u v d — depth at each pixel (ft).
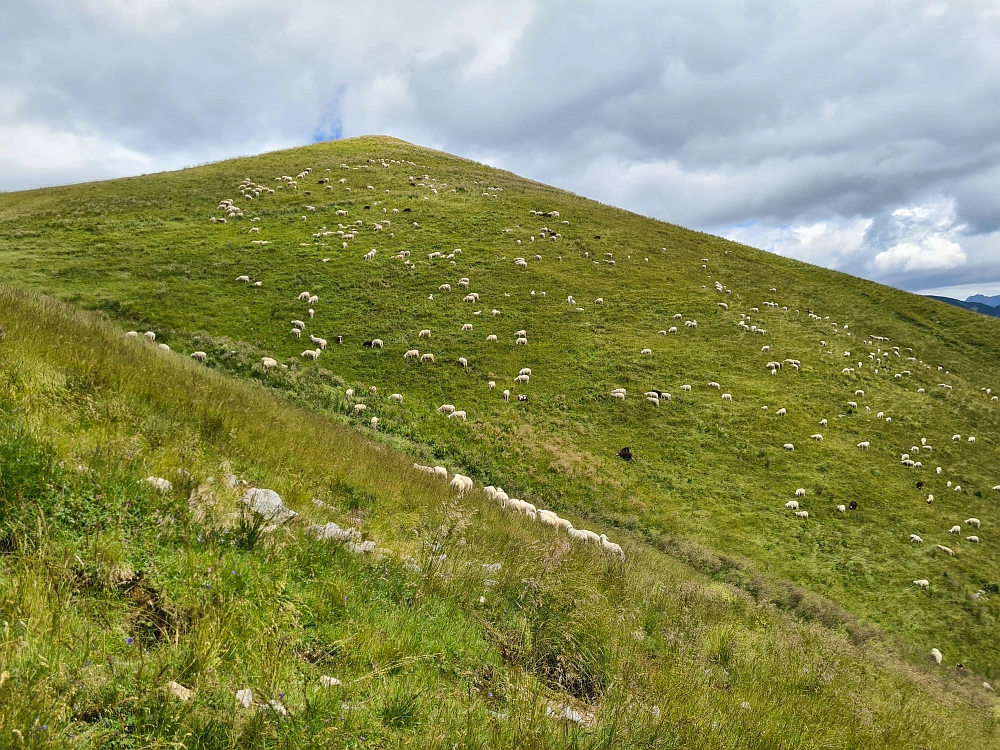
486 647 19.88
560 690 18.70
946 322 174.40
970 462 102.63
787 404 109.70
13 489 16.48
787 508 85.92
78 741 9.96
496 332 119.65
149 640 13.56
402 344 110.63
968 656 64.23
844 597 70.69
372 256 140.56
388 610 19.40
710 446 96.89
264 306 113.60
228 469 27.07
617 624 25.00
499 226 170.40
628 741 15.78
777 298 163.53
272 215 158.61
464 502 43.55
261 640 13.89
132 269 118.32
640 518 80.02
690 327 132.87
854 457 98.37
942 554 80.53
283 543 20.53
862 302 180.24
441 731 13.58
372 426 86.33
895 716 27.40
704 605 36.99
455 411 94.84
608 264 159.22
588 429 96.84
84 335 41.98
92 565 14.99
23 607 12.55
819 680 28.30
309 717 12.28
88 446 21.40
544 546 31.89
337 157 226.79
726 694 22.31
